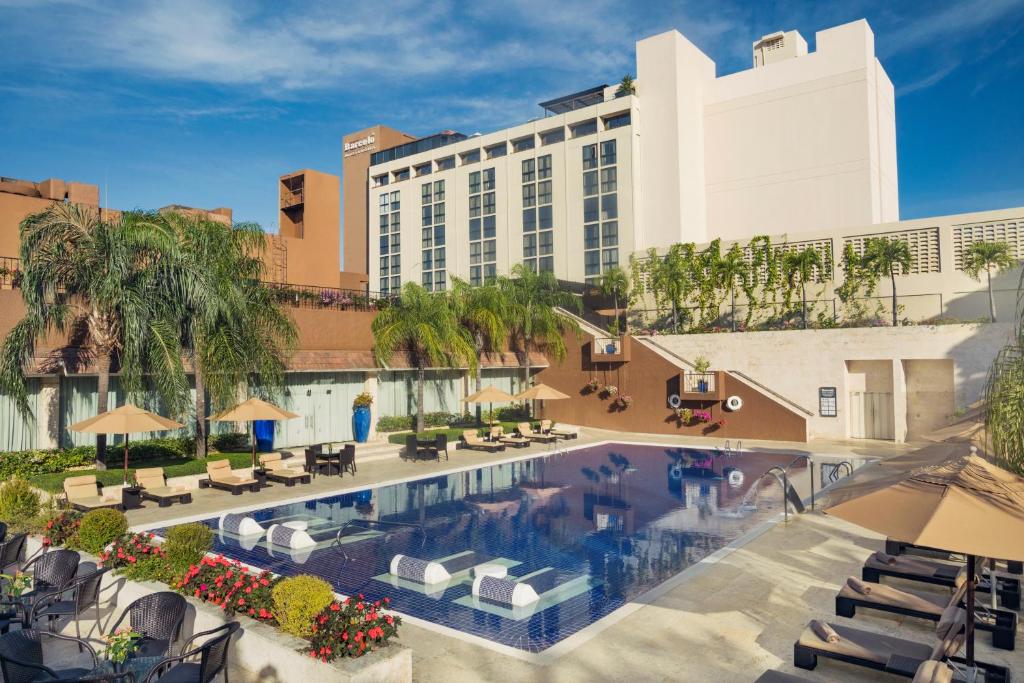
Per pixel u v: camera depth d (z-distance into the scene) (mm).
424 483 20047
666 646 8117
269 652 7176
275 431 24500
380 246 59531
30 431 18344
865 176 41469
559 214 48062
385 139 63344
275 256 34625
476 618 9289
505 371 35312
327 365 24969
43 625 8953
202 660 6402
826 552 12188
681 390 30406
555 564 11914
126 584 9258
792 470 21844
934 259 30750
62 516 11445
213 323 18875
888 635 8422
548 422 30109
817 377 29984
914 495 6406
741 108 46094
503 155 52531
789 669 7484
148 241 17078
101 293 16344
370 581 10938
